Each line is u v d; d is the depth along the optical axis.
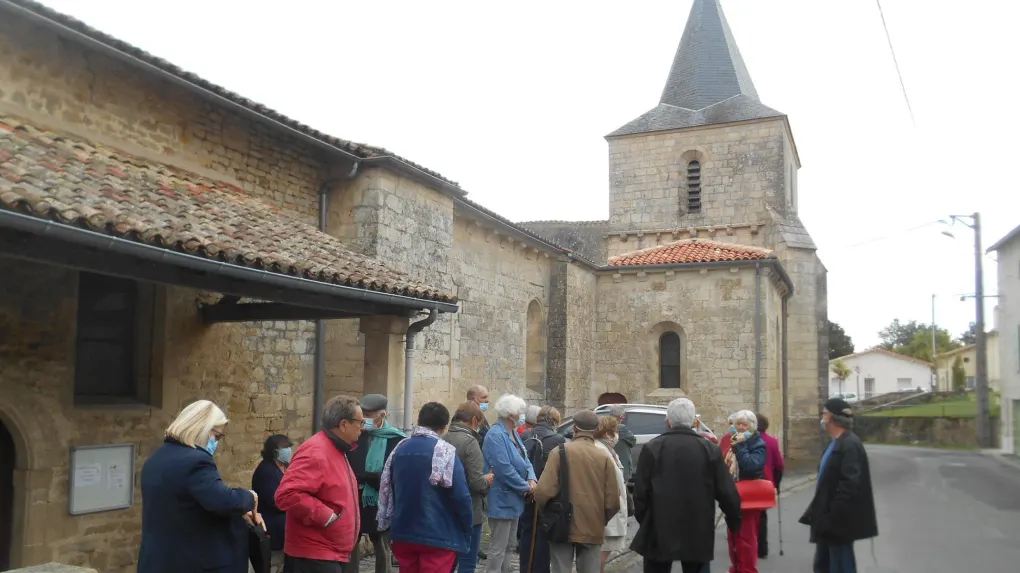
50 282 6.85
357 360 10.54
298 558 4.89
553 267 18.86
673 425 6.14
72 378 7.00
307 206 10.41
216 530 4.30
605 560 7.38
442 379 12.55
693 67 31.59
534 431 8.17
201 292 8.53
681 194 28.58
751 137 27.59
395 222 10.86
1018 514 12.62
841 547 6.41
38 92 7.23
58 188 5.56
